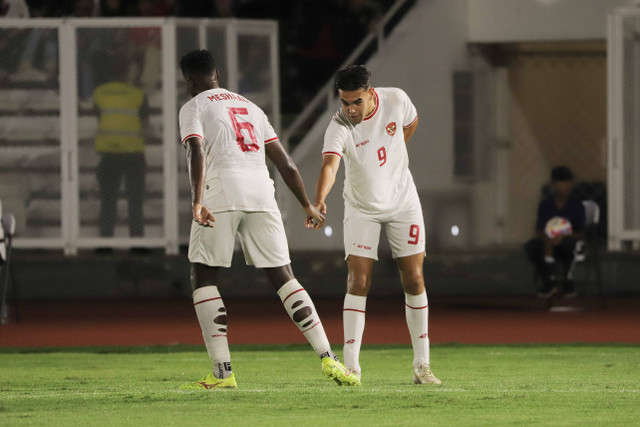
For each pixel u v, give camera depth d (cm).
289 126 6031
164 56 4850
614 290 4938
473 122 5366
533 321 4075
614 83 4841
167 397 2109
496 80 5388
